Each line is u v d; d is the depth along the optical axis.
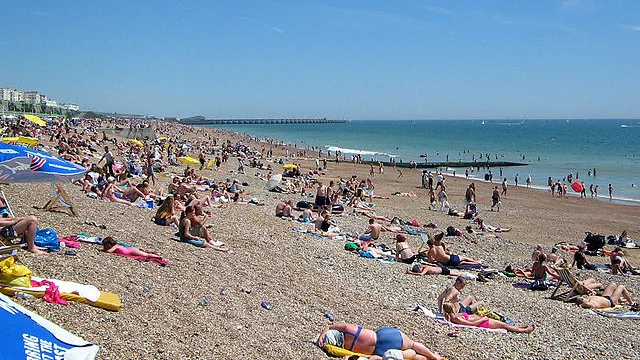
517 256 21.34
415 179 52.72
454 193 43.25
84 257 10.72
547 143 121.31
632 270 19.31
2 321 4.93
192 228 14.80
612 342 11.70
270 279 12.75
